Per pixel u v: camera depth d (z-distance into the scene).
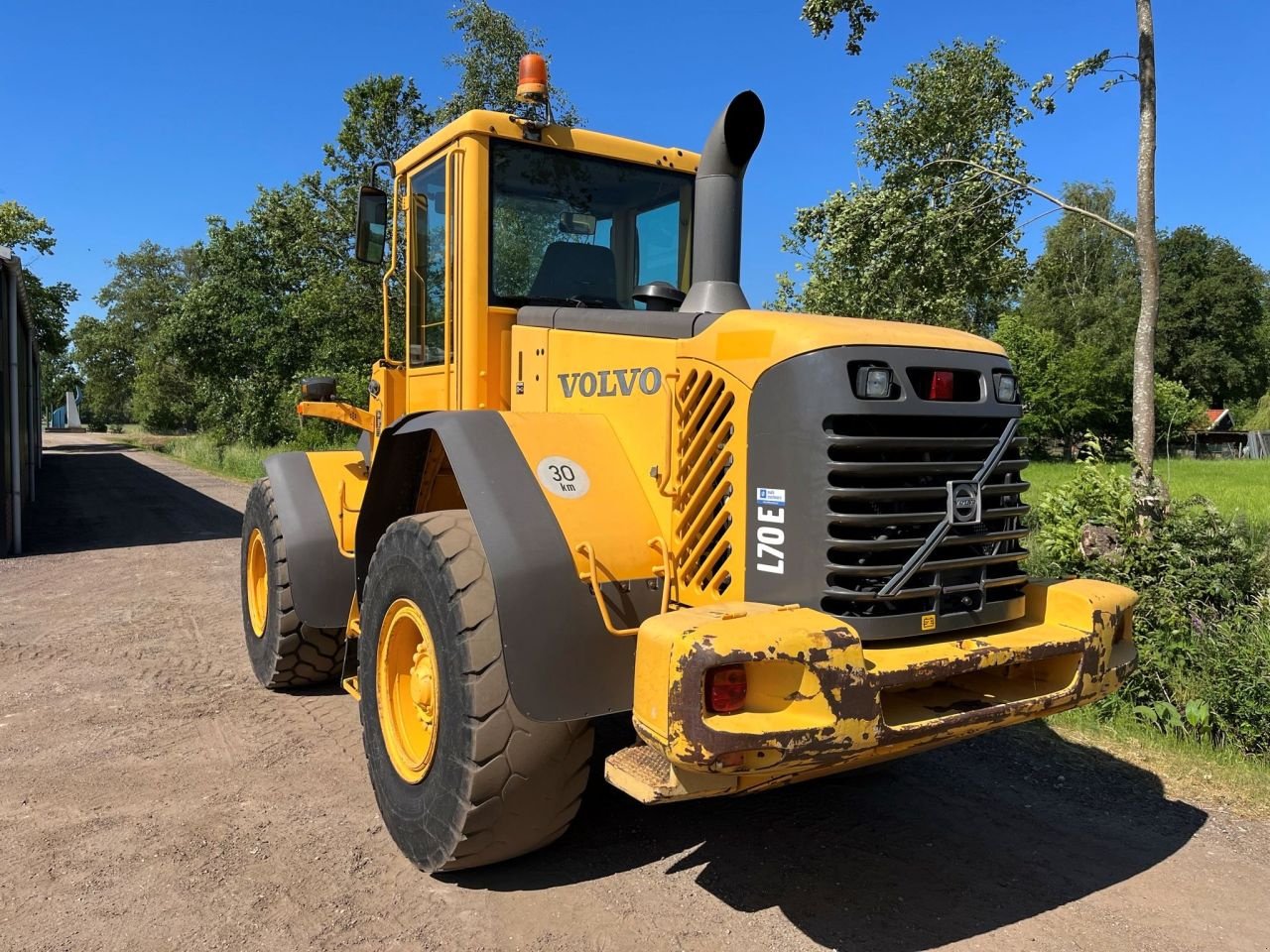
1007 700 2.79
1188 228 53.75
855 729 2.39
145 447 38.81
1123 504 5.77
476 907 2.95
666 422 3.04
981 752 4.46
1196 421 41.50
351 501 4.91
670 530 3.01
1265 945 2.83
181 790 3.85
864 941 2.80
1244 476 19.55
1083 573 5.64
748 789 2.47
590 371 3.42
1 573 9.41
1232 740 4.64
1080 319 45.47
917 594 2.66
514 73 20.47
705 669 2.27
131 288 64.06
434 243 4.31
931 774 4.20
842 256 8.86
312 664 5.14
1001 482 2.91
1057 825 3.68
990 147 7.91
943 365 2.75
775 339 2.69
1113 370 38.28
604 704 2.78
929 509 2.72
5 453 10.79
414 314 4.52
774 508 2.68
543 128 3.96
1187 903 3.08
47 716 4.80
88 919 2.86
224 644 6.38
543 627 2.76
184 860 3.25
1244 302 52.03
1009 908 3.02
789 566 2.64
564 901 3.00
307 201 24.45
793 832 3.56
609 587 2.88
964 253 8.25
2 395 10.88
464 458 3.01
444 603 2.93
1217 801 3.94
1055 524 6.14
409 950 2.71
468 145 3.84
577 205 4.11
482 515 2.87
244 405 28.50
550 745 2.81
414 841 3.12
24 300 14.22
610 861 3.29
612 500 3.06
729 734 2.25
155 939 2.75
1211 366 51.56
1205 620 5.18
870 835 3.56
